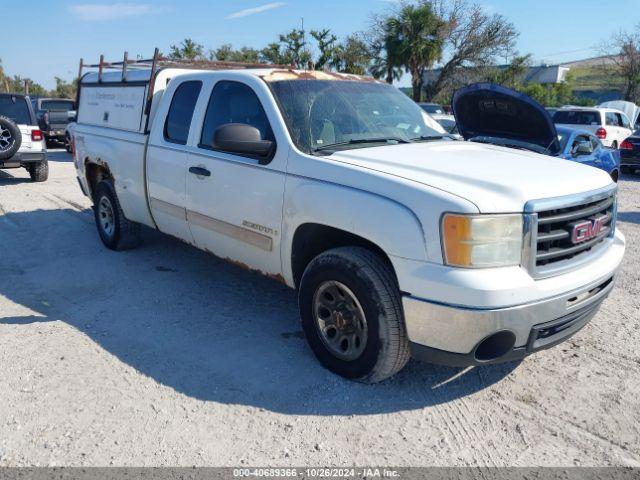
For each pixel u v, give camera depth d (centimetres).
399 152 379
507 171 341
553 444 305
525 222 303
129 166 555
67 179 1236
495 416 330
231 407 336
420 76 3594
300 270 395
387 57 3553
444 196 301
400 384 362
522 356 321
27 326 442
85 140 647
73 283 540
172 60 557
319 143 393
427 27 3438
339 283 346
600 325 456
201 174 450
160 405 336
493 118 515
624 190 1225
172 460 289
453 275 296
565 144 844
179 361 389
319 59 3431
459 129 559
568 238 325
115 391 351
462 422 324
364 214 329
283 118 397
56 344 411
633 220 880
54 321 453
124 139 563
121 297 505
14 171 1364
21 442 301
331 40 3406
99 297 505
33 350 401
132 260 609
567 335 341
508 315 296
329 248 388
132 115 561
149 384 360
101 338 423
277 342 419
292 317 466
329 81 449
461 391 356
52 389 352
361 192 334
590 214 343
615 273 368
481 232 295
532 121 484
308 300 370
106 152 590
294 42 3372
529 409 337
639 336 435
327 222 350
